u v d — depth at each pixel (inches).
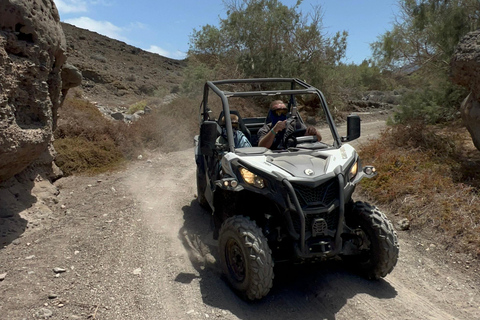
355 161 173.5
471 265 190.4
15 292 157.9
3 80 193.3
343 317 150.5
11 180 250.8
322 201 155.3
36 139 216.1
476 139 299.3
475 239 204.5
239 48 789.2
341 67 794.8
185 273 177.8
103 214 248.5
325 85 758.5
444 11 450.9
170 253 196.9
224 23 809.5
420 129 362.6
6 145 193.0
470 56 284.0
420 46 527.8
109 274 174.4
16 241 206.1
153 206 267.3
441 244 210.4
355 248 167.2
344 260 190.4
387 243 163.6
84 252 194.9
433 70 505.4
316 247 154.3
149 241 209.8
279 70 744.3
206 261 190.5
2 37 194.5
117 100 1208.8
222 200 183.6
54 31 239.8
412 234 225.5
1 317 141.3
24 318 140.9
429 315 152.2
